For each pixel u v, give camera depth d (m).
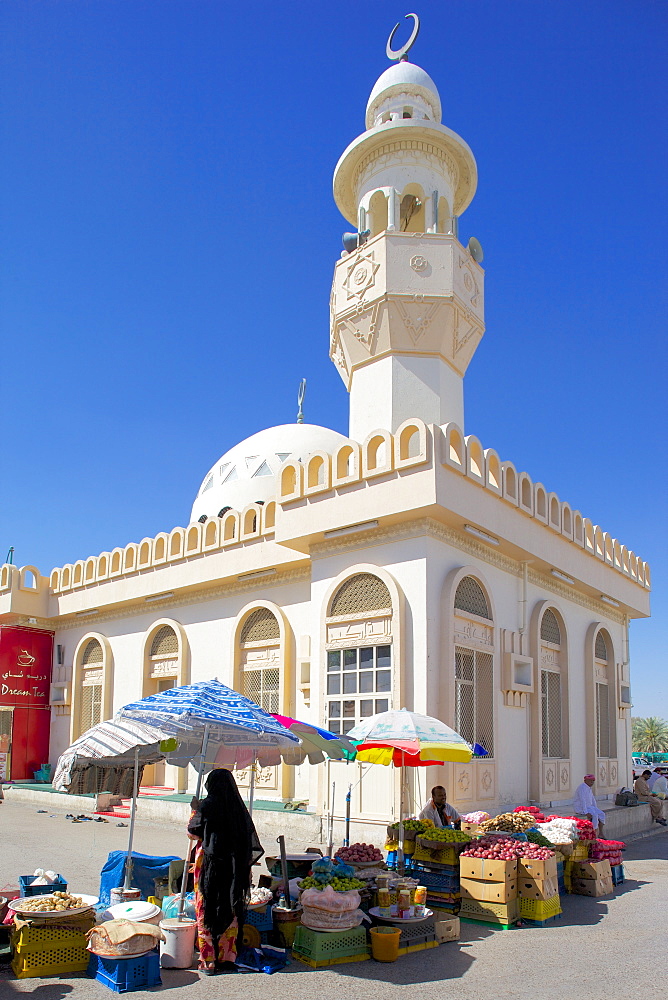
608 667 21.58
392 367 17.03
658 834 18.47
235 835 7.24
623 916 9.45
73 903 7.02
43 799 20.28
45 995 6.29
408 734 9.29
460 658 13.92
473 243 18.38
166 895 8.49
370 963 7.38
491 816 13.86
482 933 8.58
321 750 9.61
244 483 23.89
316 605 14.84
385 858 10.62
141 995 6.34
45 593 24.36
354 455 14.22
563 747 18.03
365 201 18.92
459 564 14.17
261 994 6.40
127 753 8.98
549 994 6.51
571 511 18.22
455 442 13.97
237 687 17.67
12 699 23.00
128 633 21.38
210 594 18.98
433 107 19.80
